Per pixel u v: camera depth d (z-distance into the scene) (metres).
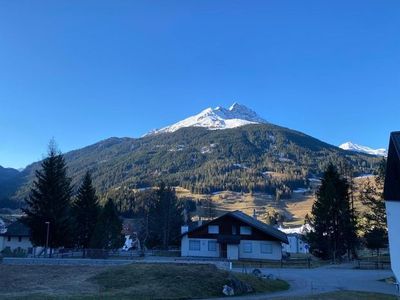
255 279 34.50
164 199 98.50
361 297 28.22
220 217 71.50
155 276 30.83
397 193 26.09
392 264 26.59
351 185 74.81
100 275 31.70
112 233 74.19
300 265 57.97
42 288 27.61
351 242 68.00
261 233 70.19
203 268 33.22
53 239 62.97
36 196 63.66
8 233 86.50
